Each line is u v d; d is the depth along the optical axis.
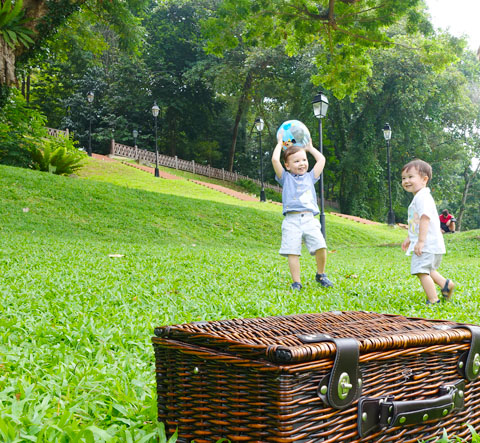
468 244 14.88
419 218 5.00
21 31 13.05
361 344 1.45
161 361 1.66
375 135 34.47
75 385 2.17
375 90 32.47
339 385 1.39
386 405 1.48
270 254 11.18
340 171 37.03
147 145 42.62
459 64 36.41
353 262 11.10
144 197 16.92
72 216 14.02
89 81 40.50
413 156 37.22
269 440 1.35
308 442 1.35
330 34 14.38
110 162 27.91
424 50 14.64
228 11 13.43
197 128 44.88
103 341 2.91
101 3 18.23
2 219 12.64
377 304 4.81
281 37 15.34
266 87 38.91
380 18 13.41
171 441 1.56
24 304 4.03
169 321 3.66
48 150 18.69
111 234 13.39
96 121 41.84
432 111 34.12
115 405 1.90
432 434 1.66
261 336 1.57
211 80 38.97
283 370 1.31
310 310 4.31
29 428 1.67
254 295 5.05
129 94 40.38
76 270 6.36
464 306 4.73
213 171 39.09
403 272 8.28
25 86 45.38
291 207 5.82
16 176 15.38
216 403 1.47
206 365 1.50
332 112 34.09
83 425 1.74
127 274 6.35
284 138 6.06
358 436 1.46
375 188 35.66
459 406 1.70
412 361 1.61
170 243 13.54
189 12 41.19
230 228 16.06
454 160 38.47
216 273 6.98
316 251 5.90
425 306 4.72
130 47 20.55
